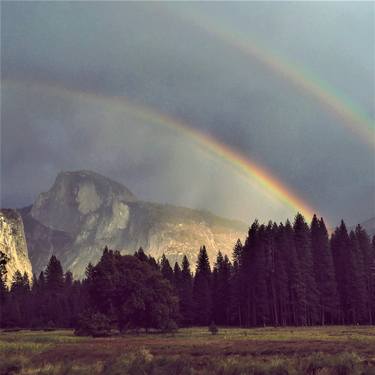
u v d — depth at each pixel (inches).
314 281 4800.7
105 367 1252.5
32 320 6318.9
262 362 1312.7
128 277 3981.3
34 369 1315.2
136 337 3142.2
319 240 5059.1
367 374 1086.4
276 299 4940.9
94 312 3659.0
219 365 1224.2
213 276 5949.8
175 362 1283.2
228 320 5364.2
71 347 2110.0
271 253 5039.4
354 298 4793.3
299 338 2492.6
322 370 1120.8
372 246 5615.2
